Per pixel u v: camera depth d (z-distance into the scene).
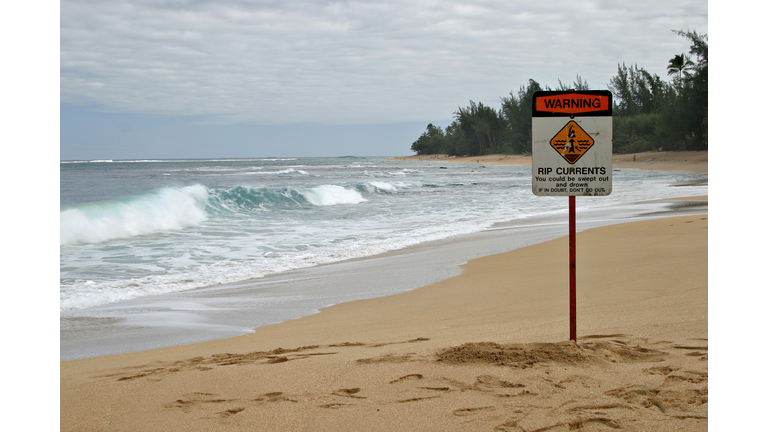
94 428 2.87
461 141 158.88
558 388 3.07
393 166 102.94
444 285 8.00
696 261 7.95
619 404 2.84
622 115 112.69
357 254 11.32
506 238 12.80
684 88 77.31
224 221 17.19
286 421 2.83
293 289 8.20
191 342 5.47
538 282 7.59
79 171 67.94
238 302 7.42
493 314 5.77
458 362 3.58
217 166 101.38
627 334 4.19
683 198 22.06
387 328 5.39
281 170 75.19
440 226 15.77
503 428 2.62
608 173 3.68
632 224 13.51
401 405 2.95
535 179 3.77
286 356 4.20
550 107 3.73
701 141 77.25
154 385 3.54
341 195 25.14
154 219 15.27
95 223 13.55
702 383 3.05
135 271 9.61
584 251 10.02
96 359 4.82
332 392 3.20
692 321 4.43
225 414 2.97
